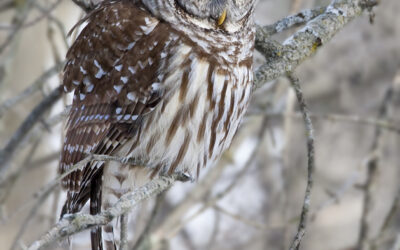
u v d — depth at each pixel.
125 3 9.99
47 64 16.36
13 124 16.28
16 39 14.02
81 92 9.91
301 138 19.28
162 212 19.14
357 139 19.95
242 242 19.50
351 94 20.12
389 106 13.95
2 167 12.48
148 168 10.09
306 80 20.00
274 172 19.34
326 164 19.88
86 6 10.82
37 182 16.17
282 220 14.80
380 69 20.12
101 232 10.10
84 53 9.91
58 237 6.99
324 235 19.34
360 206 19.48
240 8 9.84
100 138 9.67
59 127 16.03
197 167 10.36
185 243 20.05
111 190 10.14
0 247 15.20
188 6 9.61
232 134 10.45
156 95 9.59
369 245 12.91
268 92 15.92
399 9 19.95
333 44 20.11
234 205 20.28
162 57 9.52
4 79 14.08
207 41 9.62
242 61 9.84
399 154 19.31
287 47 10.28
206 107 9.71
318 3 13.73
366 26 20.12
